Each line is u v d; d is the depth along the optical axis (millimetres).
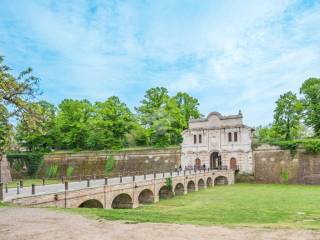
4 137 24766
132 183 34031
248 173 62781
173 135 76625
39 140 77312
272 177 60719
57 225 15039
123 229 14094
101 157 72500
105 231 13781
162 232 13484
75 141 77062
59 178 71438
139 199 39094
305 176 57688
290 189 48375
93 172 71812
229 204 33844
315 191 44844
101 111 74750
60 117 77375
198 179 51219
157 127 73250
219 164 67000
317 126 63812
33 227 14641
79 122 76562
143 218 17062
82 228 14383
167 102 76750
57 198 23828
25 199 21625
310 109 63938
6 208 19719
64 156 74750
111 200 30219
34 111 24828
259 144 63281
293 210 28188
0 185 21547
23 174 74750
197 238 12492
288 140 61375
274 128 68875
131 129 76562
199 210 29188
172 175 45469
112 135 74500
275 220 20922
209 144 66875
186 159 68438
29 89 24656
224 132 65812
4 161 65250
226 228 14242
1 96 23016
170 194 43156
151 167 69250
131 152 71062
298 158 59125
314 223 18938
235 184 60000
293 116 66562
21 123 24562
